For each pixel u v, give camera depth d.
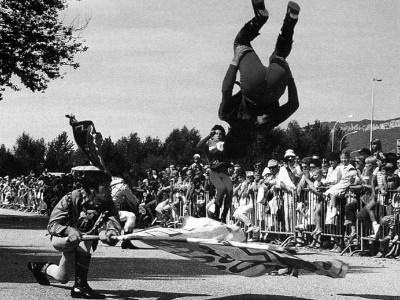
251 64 8.30
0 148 94.25
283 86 8.37
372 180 14.23
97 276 10.21
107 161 64.62
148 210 23.89
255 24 8.24
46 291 8.52
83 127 8.41
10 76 32.94
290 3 8.18
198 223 8.17
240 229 8.31
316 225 15.77
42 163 92.19
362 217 14.30
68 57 32.94
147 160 81.56
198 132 86.25
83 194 8.23
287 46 8.36
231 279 10.04
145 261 12.57
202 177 19.64
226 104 8.54
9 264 11.65
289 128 80.25
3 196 50.31
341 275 8.24
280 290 9.02
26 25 32.41
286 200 16.91
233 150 8.86
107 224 8.05
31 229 22.98
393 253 14.03
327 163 17.84
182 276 10.33
